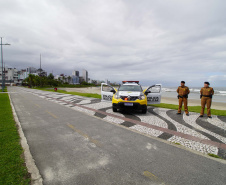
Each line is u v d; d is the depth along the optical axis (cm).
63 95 1831
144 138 391
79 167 251
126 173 235
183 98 695
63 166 253
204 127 497
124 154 300
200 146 346
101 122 549
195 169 249
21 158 269
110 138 388
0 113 658
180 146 343
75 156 289
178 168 251
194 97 2755
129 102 659
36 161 269
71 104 1020
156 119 604
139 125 515
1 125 467
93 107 895
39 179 214
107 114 693
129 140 376
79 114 690
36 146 335
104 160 275
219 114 704
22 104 1008
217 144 359
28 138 384
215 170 247
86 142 360
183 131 454
